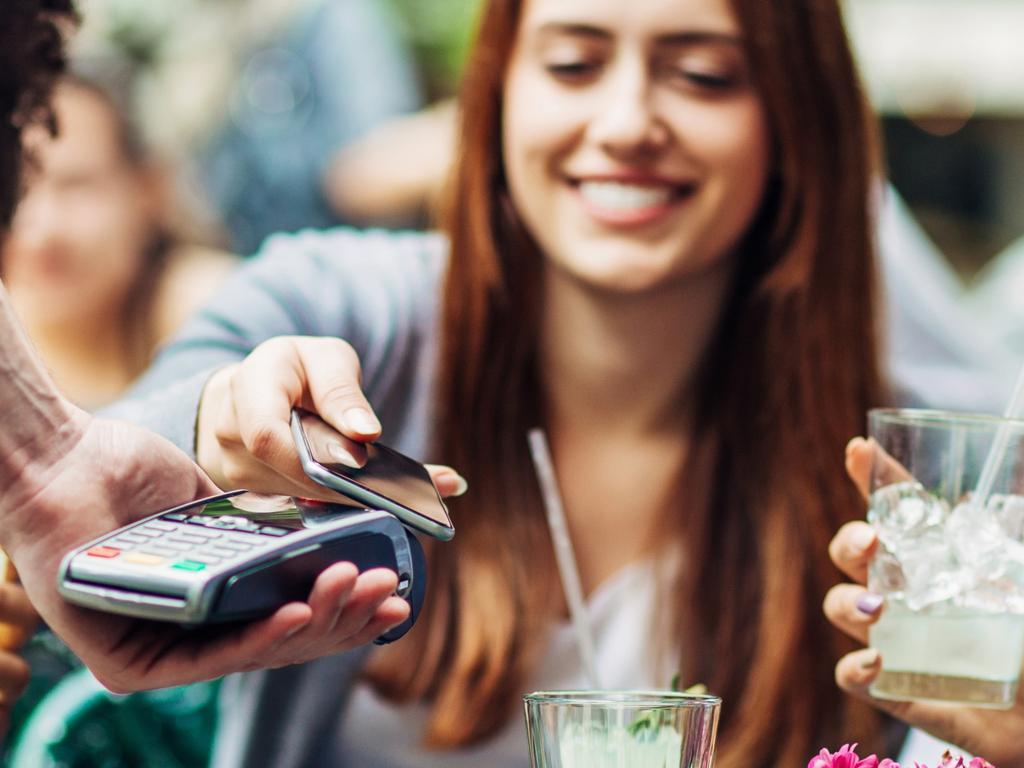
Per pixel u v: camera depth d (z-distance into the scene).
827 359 1.71
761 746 1.61
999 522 1.08
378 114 4.01
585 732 0.85
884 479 1.12
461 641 1.64
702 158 1.59
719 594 1.67
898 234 2.65
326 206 3.94
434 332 1.79
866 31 4.77
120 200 2.98
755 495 1.69
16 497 0.87
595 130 1.58
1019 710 1.24
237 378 1.03
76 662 1.85
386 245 1.92
